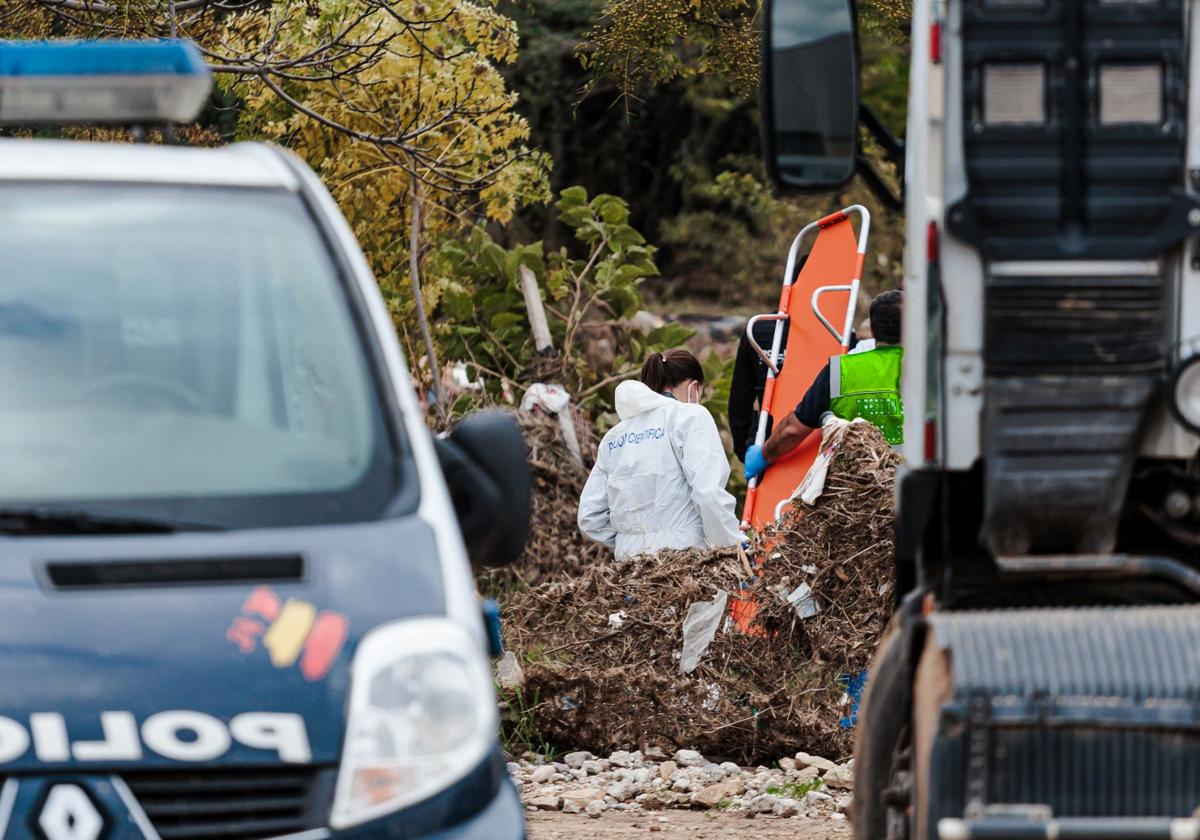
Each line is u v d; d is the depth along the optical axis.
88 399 12.46
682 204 69.31
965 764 12.02
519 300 33.62
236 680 10.62
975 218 12.90
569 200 34.56
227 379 12.72
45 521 11.45
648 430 24.61
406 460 12.29
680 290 68.56
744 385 28.17
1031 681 12.05
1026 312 12.91
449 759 10.79
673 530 24.38
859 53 13.89
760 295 66.06
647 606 23.02
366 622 10.96
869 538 22.75
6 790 10.25
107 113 14.66
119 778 10.36
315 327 13.02
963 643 12.23
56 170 13.73
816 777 21.88
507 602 27.16
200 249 13.33
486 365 33.72
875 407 24.19
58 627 10.68
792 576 22.83
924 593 13.16
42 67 14.13
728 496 24.09
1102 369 12.93
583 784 21.62
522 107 60.97
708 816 20.33
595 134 67.38
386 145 28.50
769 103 13.80
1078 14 12.85
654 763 22.59
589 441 31.17
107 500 11.73
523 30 57.19
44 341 12.70
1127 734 12.00
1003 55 12.86
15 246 13.14
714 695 22.64
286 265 13.35
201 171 14.02
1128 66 12.88
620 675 22.73
